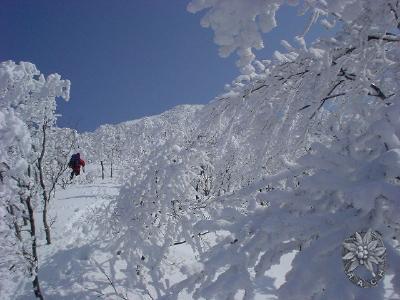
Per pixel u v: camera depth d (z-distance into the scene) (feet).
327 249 7.08
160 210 29.86
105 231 36.50
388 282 6.91
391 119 7.28
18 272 33.40
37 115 33.63
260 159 13.87
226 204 11.02
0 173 21.61
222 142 14.49
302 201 8.11
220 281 7.75
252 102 13.73
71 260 36.65
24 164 21.62
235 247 8.07
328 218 7.48
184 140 29.19
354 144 7.88
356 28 11.18
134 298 31.01
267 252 8.32
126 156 136.67
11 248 26.02
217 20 7.83
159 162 29.66
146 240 30.91
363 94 11.65
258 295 27.12
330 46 11.22
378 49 10.93
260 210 8.66
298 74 12.92
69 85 33.09
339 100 14.66
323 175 7.47
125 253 31.58
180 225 28.81
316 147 8.04
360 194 6.52
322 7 9.57
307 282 6.98
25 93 28.55
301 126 13.05
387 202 6.88
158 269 29.12
